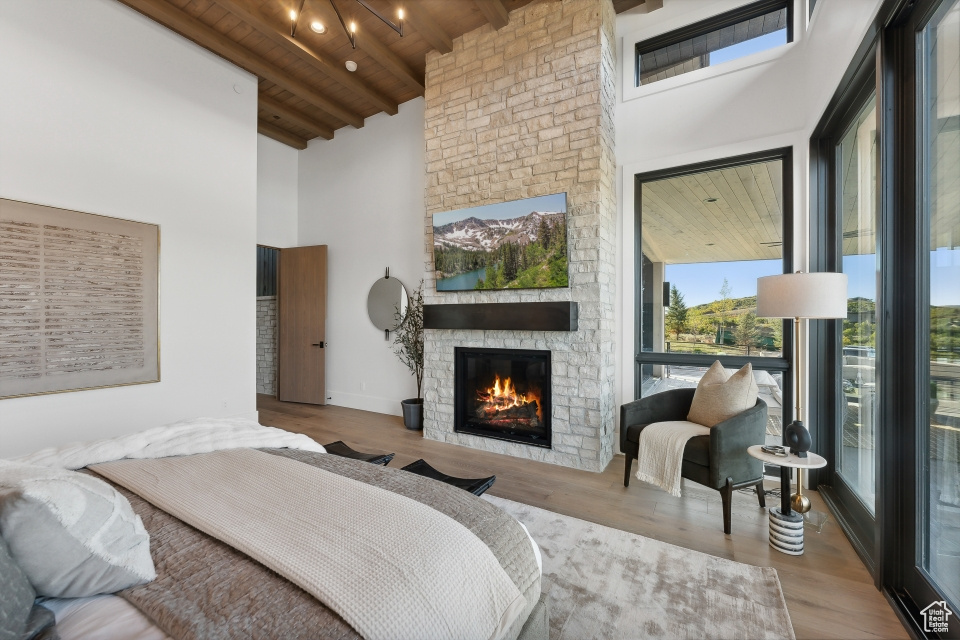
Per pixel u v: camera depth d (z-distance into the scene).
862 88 2.17
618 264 3.55
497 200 3.57
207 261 3.85
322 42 3.86
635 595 1.71
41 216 2.89
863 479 2.22
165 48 3.58
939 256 1.48
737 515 2.43
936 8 1.48
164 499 1.24
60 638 0.77
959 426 1.37
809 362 2.77
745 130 3.09
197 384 3.77
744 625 1.54
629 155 3.52
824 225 2.75
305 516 1.14
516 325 3.34
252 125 4.25
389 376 5.02
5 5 2.76
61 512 0.84
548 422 3.36
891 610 1.63
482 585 0.99
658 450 2.53
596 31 3.14
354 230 5.30
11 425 2.77
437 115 3.94
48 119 2.93
